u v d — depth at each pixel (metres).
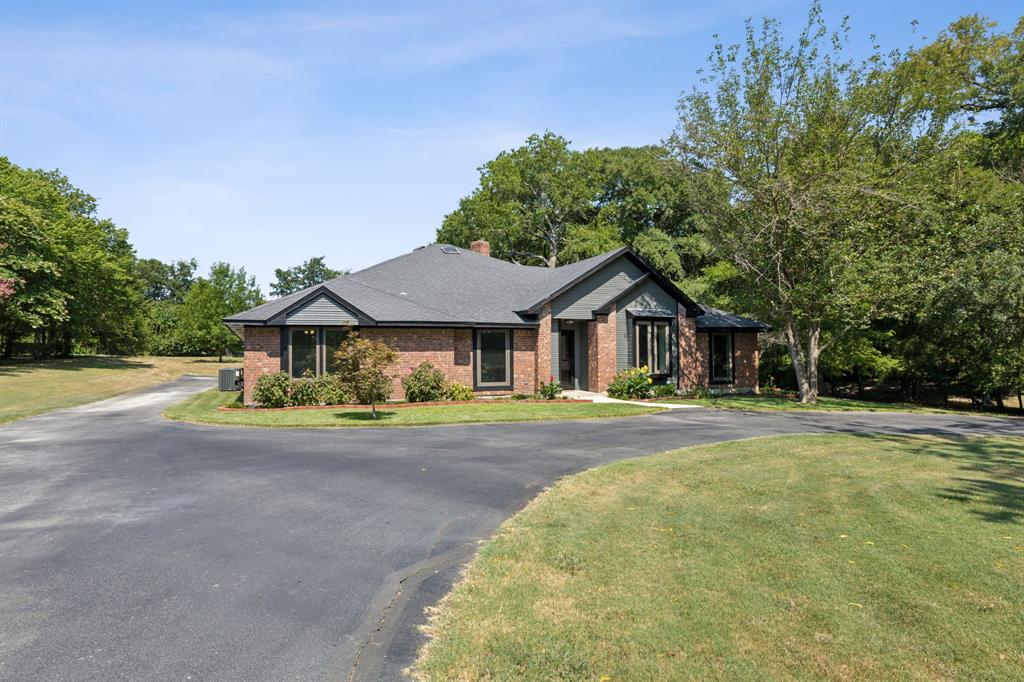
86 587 5.12
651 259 41.97
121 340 58.50
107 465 10.07
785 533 6.41
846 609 4.64
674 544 6.07
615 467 9.70
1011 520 6.94
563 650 4.01
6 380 27.44
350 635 4.30
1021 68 29.31
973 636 4.25
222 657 3.99
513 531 6.49
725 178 22.34
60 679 3.70
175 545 6.18
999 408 28.92
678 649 4.04
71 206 48.84
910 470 9.61
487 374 22.12
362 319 19.84
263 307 20.03
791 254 22.14
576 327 24.84
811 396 22.91
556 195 48.84
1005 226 22.45
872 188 20.53
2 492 8.30
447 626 4.38
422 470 9.69
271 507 7.56
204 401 20.53
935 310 23.33
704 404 20.73
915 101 21.95
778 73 21.30
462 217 49.97
